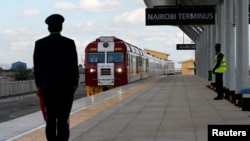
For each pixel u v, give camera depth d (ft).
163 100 63.52
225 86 69.46
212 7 85.61
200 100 62.13
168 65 336.70
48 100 22.77
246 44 52.80
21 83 126.41
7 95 114.52
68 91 22.81
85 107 53.52
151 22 86.84
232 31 68.80
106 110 49.70
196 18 86.07
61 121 22.94
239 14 52.90
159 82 134.82
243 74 52.80
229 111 46.39
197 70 238.27
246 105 46.21
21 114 67.87
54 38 22.82
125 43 111.96
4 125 37.35
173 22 86.48
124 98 68.64
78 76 23.24
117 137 30.32
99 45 109.19
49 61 22.58
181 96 71.46
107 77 108.27
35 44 22.97
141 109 50.26
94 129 34.42
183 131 32.48
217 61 60.95
